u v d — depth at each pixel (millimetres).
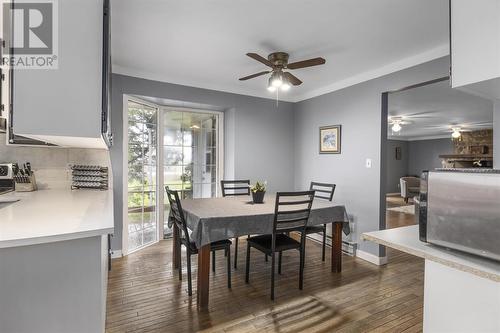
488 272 895
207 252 2244
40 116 1238
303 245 2611
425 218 1143
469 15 1177
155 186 3992
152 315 2117
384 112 3303
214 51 2854
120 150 3326
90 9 1314
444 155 9211
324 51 2824
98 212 1538
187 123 4316
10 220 1323
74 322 1286
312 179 4344
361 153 3527
